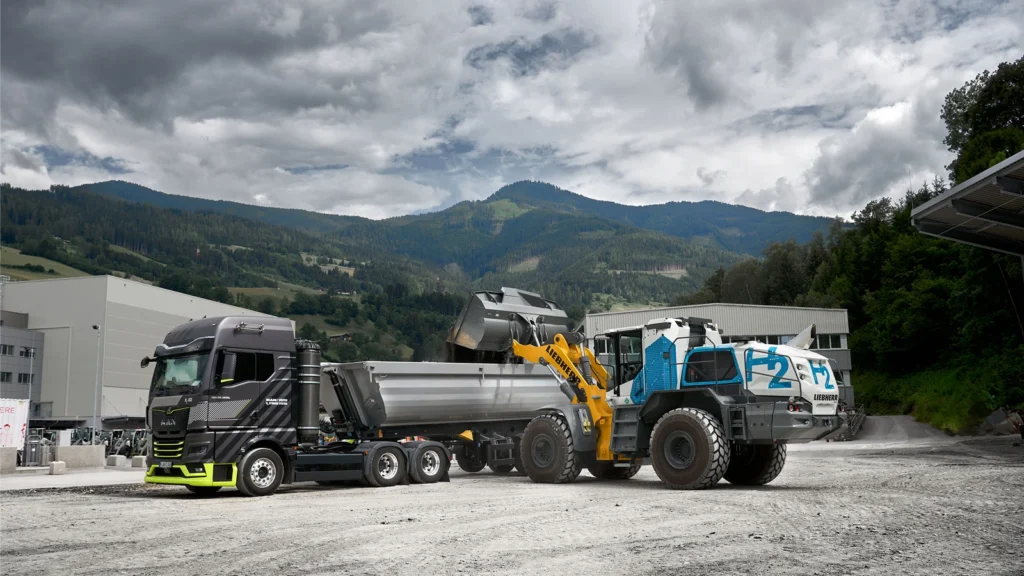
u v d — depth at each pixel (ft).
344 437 57.11
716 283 414.41
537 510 35.27
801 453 96.22
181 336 50.55
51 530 31.32
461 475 63.62
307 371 52.21
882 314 205.57
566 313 64.80
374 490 50.11
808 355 44.62
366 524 31.42
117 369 278.46
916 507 33.71
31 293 283.79
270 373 50.47
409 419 57.16
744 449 48.70
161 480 48.08
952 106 234.58
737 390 45.57
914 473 54.65
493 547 25.35
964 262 135.74
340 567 22.52
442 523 31.35
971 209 74.13
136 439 139.44
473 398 59.77
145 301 291.58
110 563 23.84
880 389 194.70
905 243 210.59
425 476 55.26
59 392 275.59
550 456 51.80
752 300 347.15
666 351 48.29
